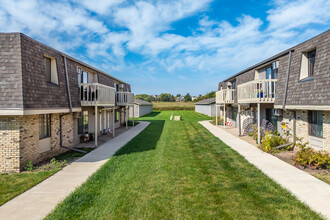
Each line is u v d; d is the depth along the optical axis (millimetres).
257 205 4367
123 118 22094
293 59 9258
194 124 21719
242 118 17266
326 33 7305
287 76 9320
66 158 8430
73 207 4281
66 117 9883
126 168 6910
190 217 3916
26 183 5641
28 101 6352
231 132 15789
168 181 5727
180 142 11859
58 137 9180
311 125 8430
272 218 3871
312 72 8492
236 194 4895
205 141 12070
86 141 11938
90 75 13352
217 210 4168
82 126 12188
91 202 4516
